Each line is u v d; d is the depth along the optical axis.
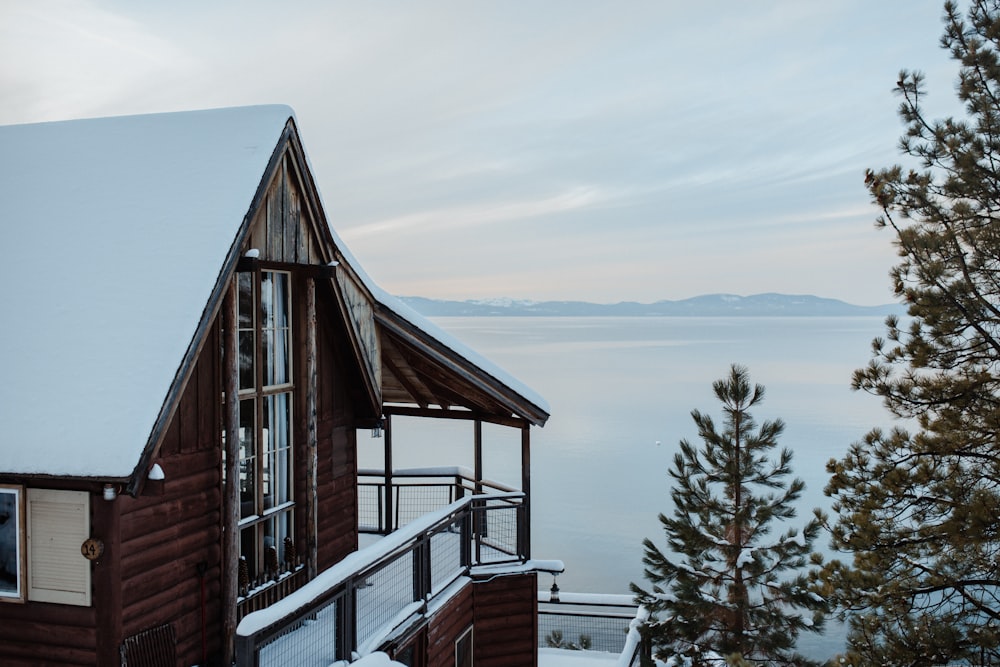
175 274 6.28
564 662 15.38
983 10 10.23
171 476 6.30
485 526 11.88
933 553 10.05
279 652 6.79
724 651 13.35
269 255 7.45
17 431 5.50
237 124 7.67
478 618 10.29
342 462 9.64
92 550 5.52
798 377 181.88
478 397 11.23
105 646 5.58
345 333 9.23
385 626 7.79
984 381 10.21
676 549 14.12
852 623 10.16
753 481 14.20
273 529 7.94
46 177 7.65
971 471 10.08
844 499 10.91
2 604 5.80
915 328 10.62
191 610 6.51
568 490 60.59
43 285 6.45
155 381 5.61
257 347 7.62
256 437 7.61
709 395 138.25
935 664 9.29
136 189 7.21
